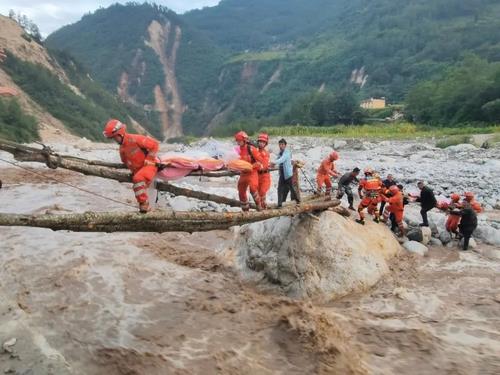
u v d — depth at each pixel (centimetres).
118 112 11525
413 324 865
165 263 1157
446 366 749
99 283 1031
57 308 922
